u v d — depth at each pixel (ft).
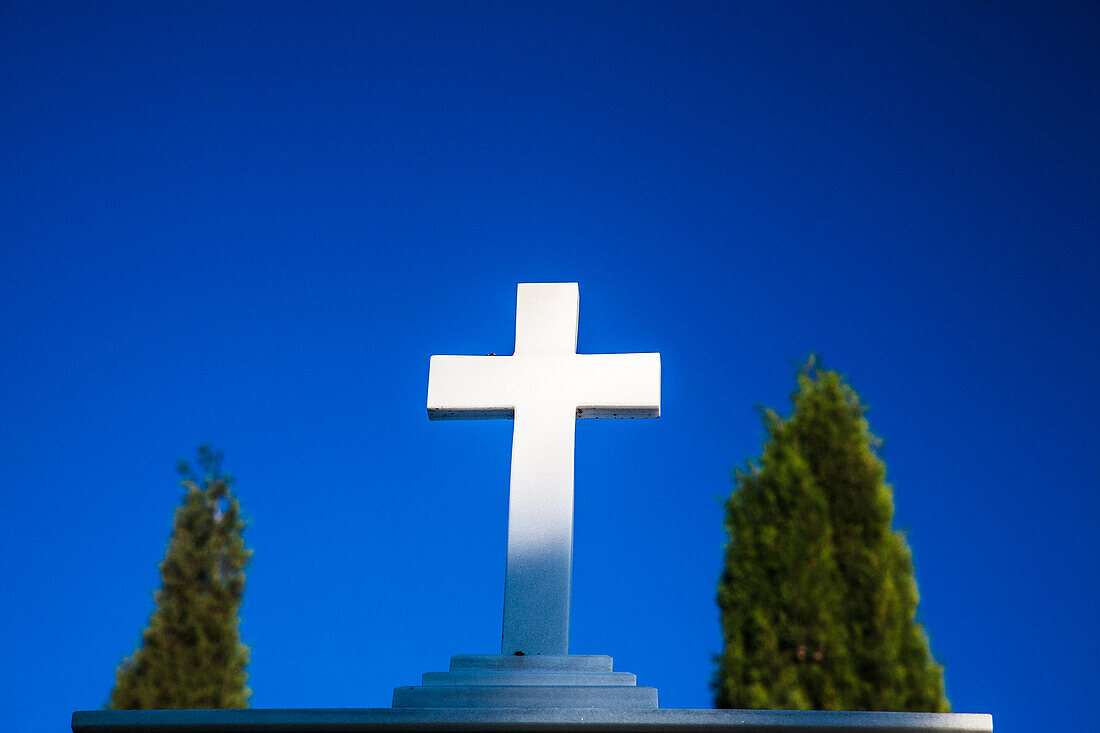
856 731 17.38
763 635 26.86
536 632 21.25
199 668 33.30
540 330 23.61
